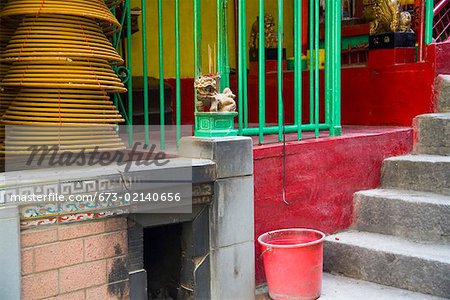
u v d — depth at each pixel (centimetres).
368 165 443
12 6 291
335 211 418
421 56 510
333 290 361
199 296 326
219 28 350
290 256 331
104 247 284
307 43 700
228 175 328
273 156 374
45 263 264
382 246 377
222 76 354
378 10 530
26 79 282
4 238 247
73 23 294
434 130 463
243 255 340
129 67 361
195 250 322
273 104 634
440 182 418
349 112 563
